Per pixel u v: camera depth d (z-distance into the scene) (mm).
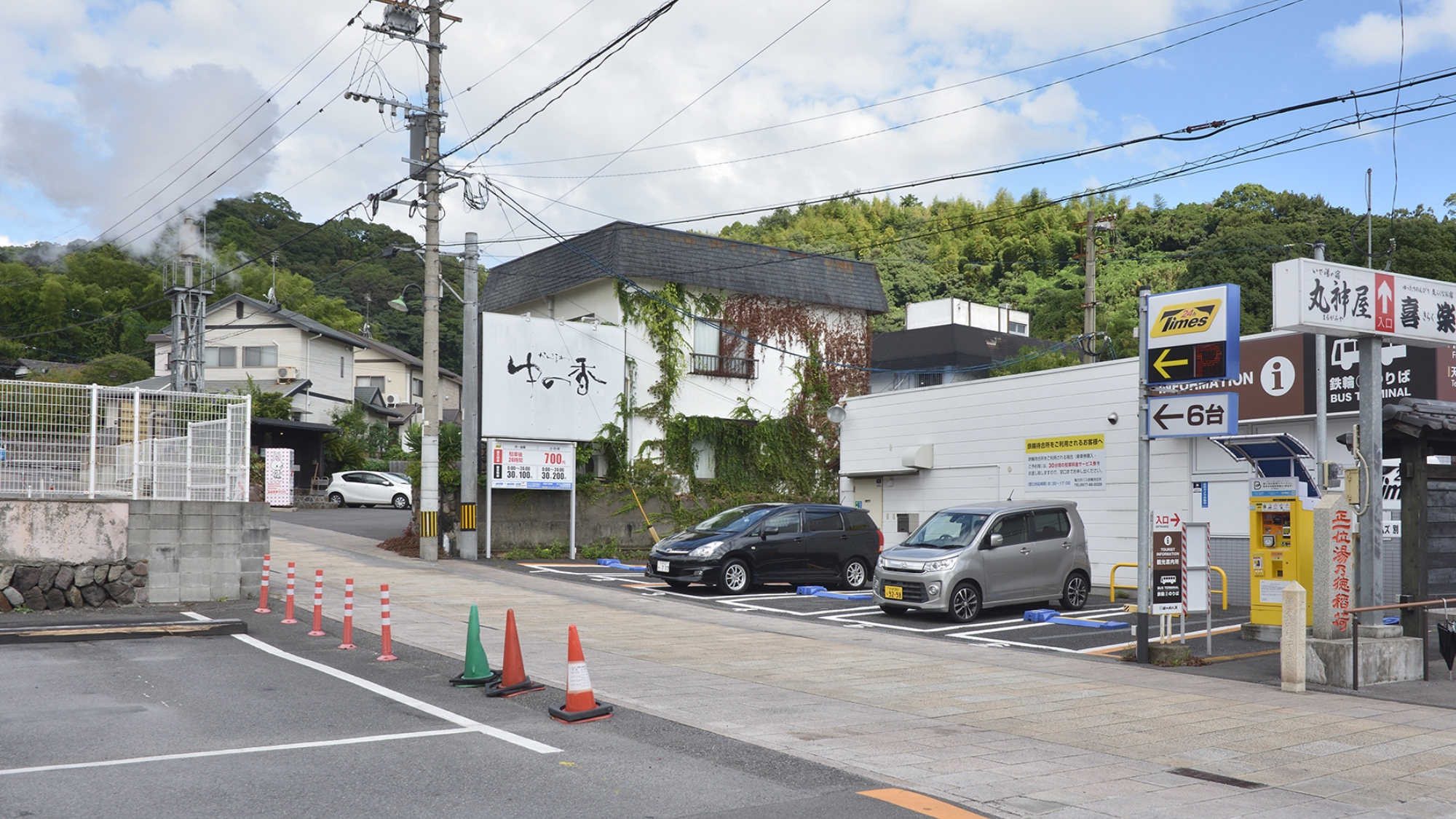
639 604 16719
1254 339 17844
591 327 25797
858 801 5969
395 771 6355
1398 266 39375
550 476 24766
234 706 8273
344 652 11117
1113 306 56438
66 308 56844
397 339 68812
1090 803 6098
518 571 21406
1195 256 48250
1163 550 12039
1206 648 12836
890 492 24844
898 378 45594
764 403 31062
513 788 6016
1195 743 7820
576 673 8047
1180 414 11969
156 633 11867
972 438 22672
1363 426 11234
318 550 23125
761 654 11938
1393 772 7043
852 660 11781
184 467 15086
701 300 30047
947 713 8852
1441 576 11570
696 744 7289
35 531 13859
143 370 49906
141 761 6508
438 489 22875
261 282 61000
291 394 48312
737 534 18578
